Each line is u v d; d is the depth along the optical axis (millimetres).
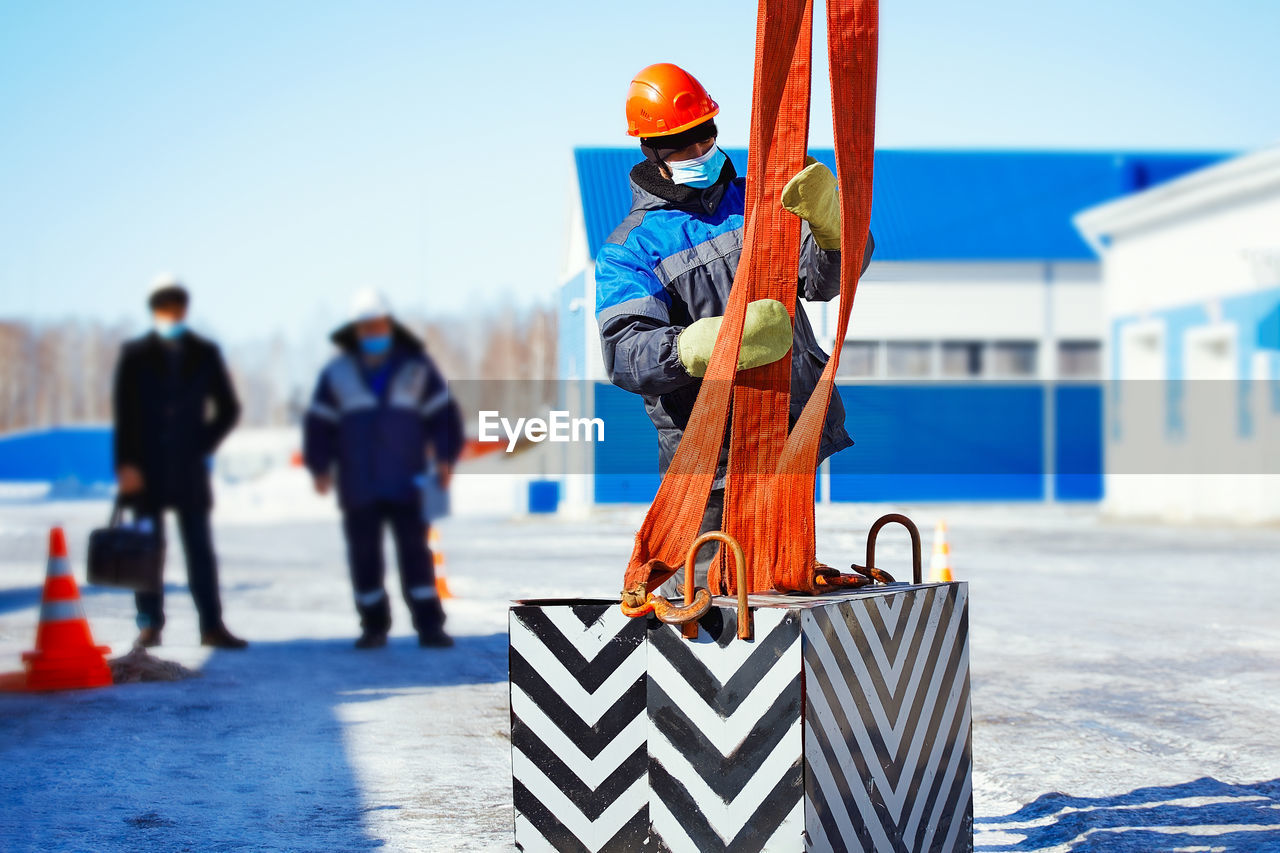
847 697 2150
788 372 2389
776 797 2037
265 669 5840
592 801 2221
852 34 2352
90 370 52344
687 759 2123
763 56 2309
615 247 2660
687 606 2088
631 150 13047
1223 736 4227
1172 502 17688
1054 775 3705
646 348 2441
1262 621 7234
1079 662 5820
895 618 2322
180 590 9812
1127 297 19172
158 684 5402
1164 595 8562
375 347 6586
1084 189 20938
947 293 20000
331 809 3434
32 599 8969
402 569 6562
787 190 2352
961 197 20562
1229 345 17141
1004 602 8156
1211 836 3064
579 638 2225
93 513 23250
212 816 3357
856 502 15508
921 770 2416
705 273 2648
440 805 3477
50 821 3307
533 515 17719
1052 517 17766
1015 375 20000
